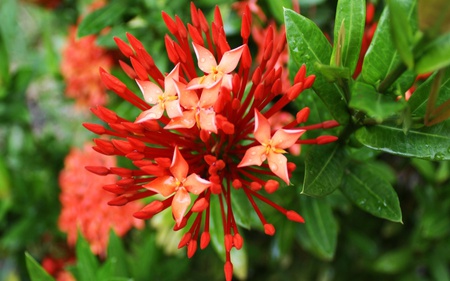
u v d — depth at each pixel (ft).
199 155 1.02
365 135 0.99
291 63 1.12
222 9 1.42
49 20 2.13
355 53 0.99
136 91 1.52
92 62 1.68
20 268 1.94
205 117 0.93
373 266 1.78
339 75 0.92
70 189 1.58
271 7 1.32
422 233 1.66
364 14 0.97
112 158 1.61
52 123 2.28
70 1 1.82
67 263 1.83
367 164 1.11
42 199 1.80
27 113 1.79
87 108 1.80
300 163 1.21
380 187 1.09
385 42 0.93
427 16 0.78
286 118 1.40
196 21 1.03
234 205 1.15
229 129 0.92
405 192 1.91
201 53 0.96
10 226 1.88
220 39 0.97
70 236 1.59
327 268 1.93
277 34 1.39
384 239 1.96
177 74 0.96
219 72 0.95
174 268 1.61
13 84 1.75
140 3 1.43
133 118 1.54
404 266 1.74
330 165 1.04
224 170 1.04
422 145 0.96
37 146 1.93
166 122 1.00
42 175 1.92
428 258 1.71
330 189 1.02
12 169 1.87
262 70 1.00
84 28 1.38
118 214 1.56
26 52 2.43
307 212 1.41
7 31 1.93
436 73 0.89
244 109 1.00
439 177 1.57
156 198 1.49
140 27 1.46
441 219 1.59
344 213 1.81
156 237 1.61
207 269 2.00
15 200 1.77
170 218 1.52
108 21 1.40
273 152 0.93
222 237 1.27
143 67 0.99
